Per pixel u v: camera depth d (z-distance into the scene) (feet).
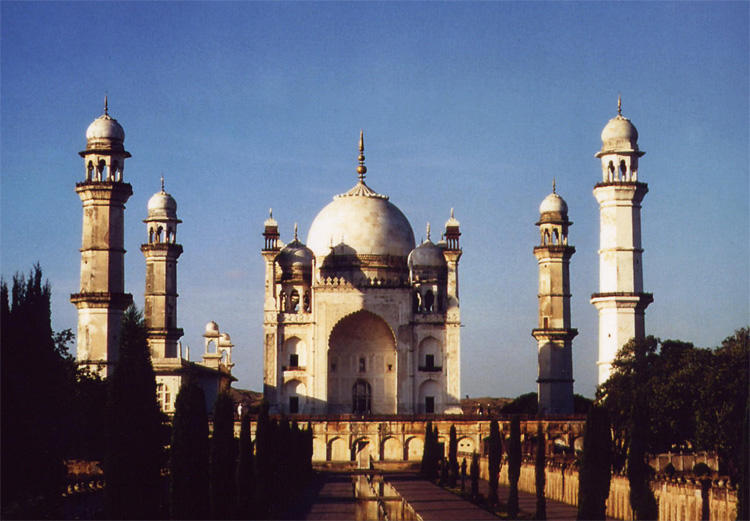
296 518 414.41
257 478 384.47
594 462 328.49
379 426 652.07
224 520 330.95
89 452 440.04
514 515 409.28
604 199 639.35
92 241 609.42
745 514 296.71
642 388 472.85
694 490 352.69
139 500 306.35
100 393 449.89
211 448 334.24
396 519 411.54
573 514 423.23
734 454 392.88
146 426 310.45
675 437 461.78
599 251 641.81
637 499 329.72
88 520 351.46
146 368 313.73
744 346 424.87
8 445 355.15
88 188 608.19
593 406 333.01
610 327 628.28
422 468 585.22
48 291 395.34
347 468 634.84
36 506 358.43
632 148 645.92
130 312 317.63
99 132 619.26
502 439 620.49
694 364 452.35
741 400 400.26
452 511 430.20
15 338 378.53
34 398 374.63
